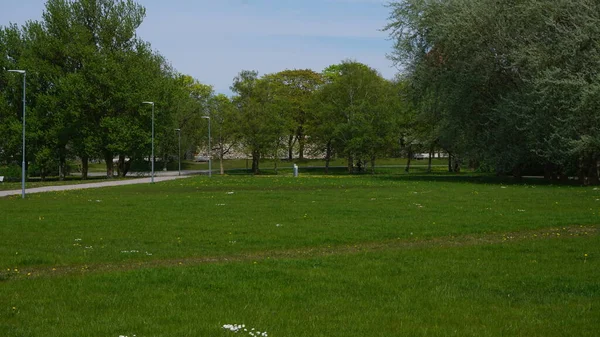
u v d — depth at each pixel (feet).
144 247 56.80
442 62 179.73
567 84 136.46
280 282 40.37
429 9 176.55
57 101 218.38
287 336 28.40
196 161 408.67
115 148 217.15
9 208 98.58
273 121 292.81
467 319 31.22
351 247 57.06
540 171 219.00
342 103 286.87
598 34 137.59
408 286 39.17
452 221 74.95
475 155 179.11
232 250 55.06
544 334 28.60
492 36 162.40
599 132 134.82
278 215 84.28
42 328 30.01
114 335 28.66
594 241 57.98
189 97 317.22
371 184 163.53
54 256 51.57
